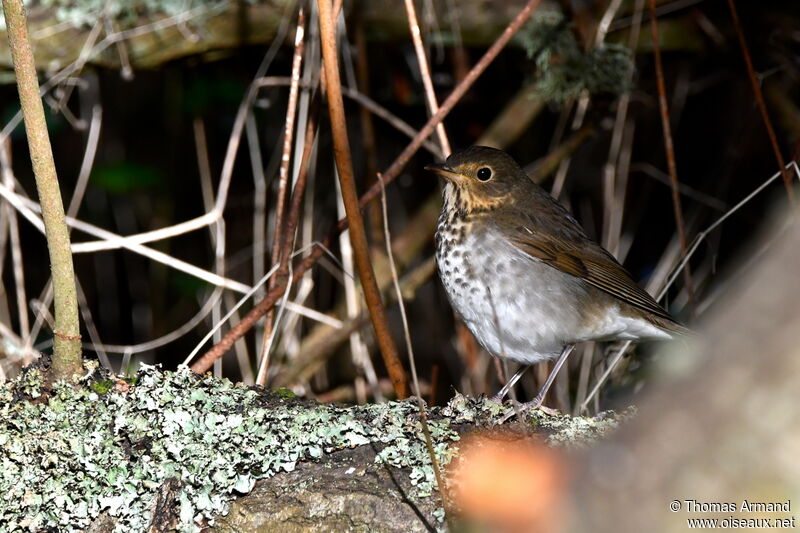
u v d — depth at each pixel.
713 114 12.50
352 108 11.91
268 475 4.85
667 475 2.12
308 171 10.28
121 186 11.23
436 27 10.49
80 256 12.47
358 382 9.91
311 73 9.62
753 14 11.09
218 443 4.87
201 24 10.07
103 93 12.31
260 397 5.34
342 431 4.93
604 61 10.09
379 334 6.80
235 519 4.76
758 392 2.01
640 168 11.13
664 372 2.36
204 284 11.76
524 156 12.73
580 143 10.78
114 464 4.86
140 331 12.41
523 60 11.85
